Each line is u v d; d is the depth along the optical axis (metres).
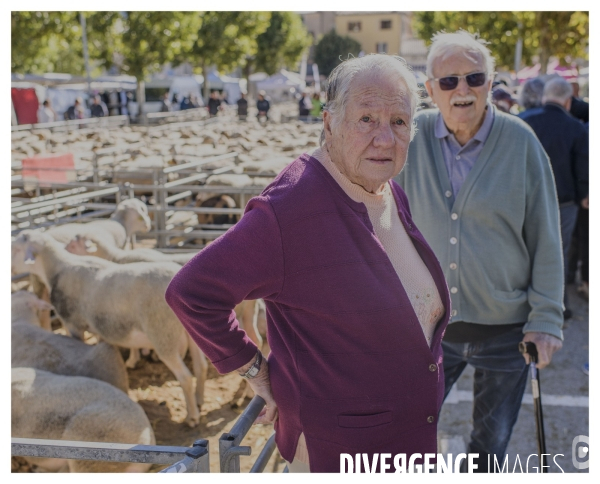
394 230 1.72
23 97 23.84
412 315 1.60
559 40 16.73
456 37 2.51
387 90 1.54
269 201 1.48
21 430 3.38
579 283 7.01
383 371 1.58
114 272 4.43
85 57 26.06
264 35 44.38
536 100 5.97
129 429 3.34
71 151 14.38
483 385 2.74
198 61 35.00
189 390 4.27
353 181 1.62
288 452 1.69
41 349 4.16
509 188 2.49
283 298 1.53
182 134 17.69
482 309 2.59
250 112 34.97
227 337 1.51
